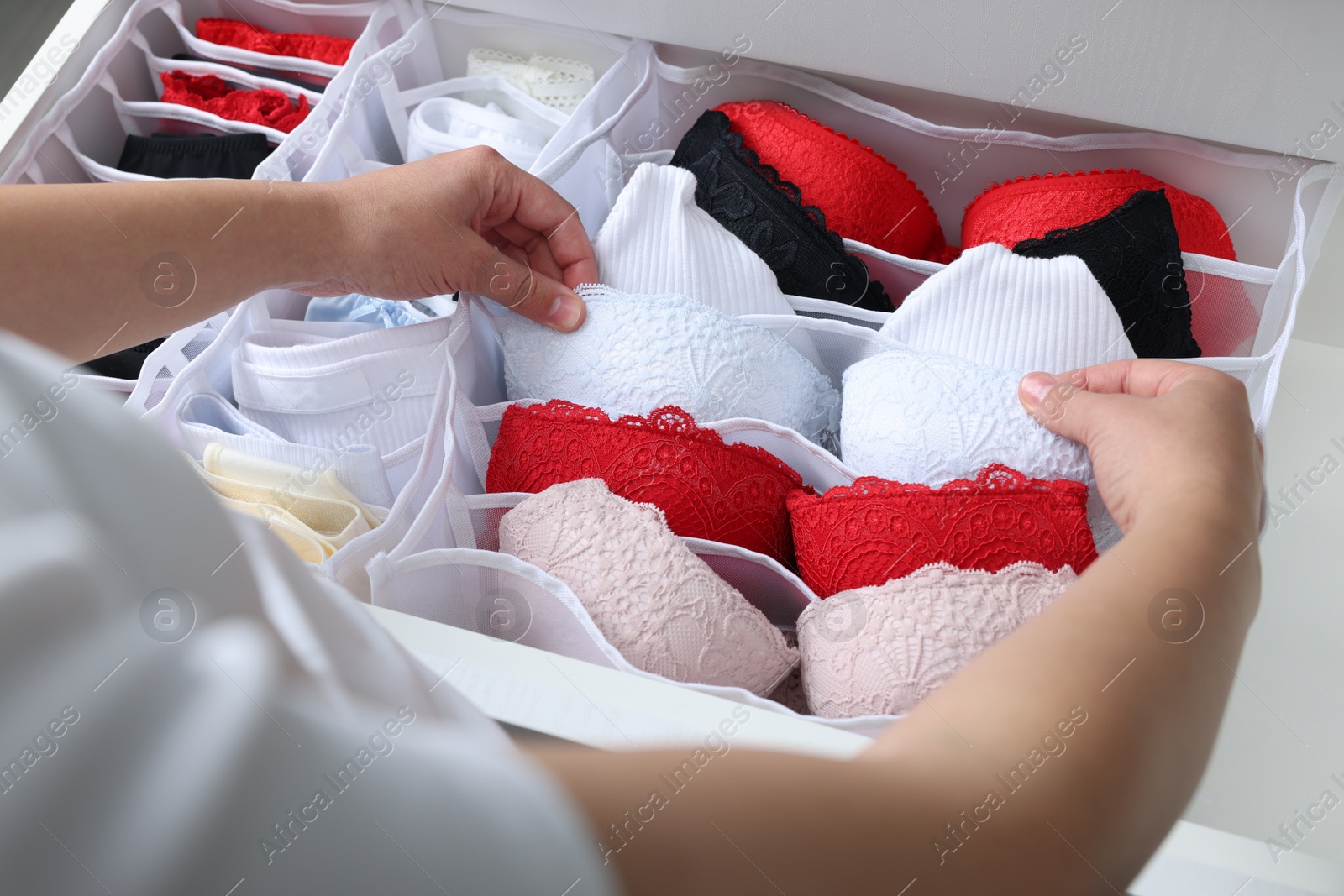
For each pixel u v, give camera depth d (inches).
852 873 13.8
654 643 37.9
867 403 43.8
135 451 10.2
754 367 44.8
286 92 56.0
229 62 57.1
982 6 44.2
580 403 45.3
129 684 10.1
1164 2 41.4
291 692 11.4
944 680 36.9
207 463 40.0
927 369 43.1
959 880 14.6
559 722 29.8
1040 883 15.3
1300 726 55.2
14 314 28.7
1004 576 37.9
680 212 47.3
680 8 49.9
